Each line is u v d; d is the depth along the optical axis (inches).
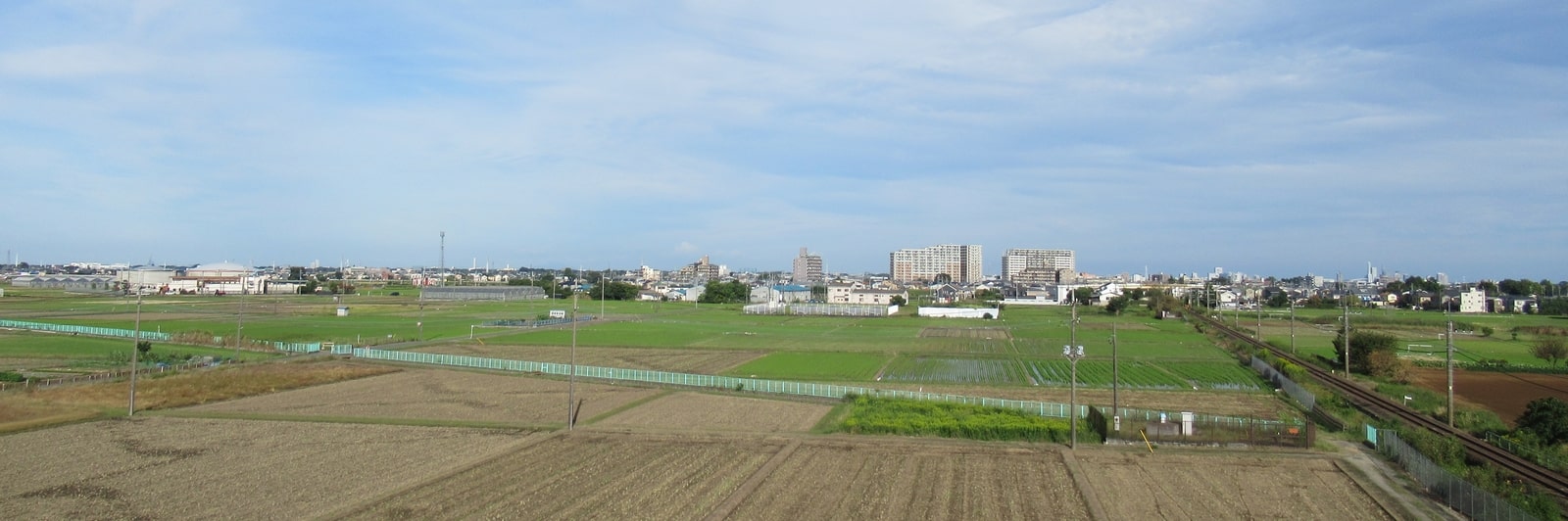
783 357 3405.5
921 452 1603.1
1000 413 1929.1
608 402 2219.5
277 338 3882.9
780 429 1844.2
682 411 2070.6
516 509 1235.9
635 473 1445.6
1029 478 1423.5
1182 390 2588.6
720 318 5866.1
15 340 3570.4
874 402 2101.4
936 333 4724.4
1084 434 1724.9
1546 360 3218.5
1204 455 1594.5
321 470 1461.6
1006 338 4421.8
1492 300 7170.3
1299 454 1601.9
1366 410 2158.0
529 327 4761.3
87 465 1481.3
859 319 5964.6
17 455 1547.7
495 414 2031.3
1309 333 4726.9
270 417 1955.0
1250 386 2679.6
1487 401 2354.8
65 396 2171.5
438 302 7431.1
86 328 3983.8
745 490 1332.4
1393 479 1438.2
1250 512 1250.0
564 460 1541.6
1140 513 1237.7
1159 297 6963.6
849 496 1309.1
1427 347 3833.7
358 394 2341.3
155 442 1681.8
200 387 2356.1
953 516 1208.2
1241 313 6737.2
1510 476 1421.0
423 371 2827.3
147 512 1211.2
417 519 1187.3
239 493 1315.2
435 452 1601.9
